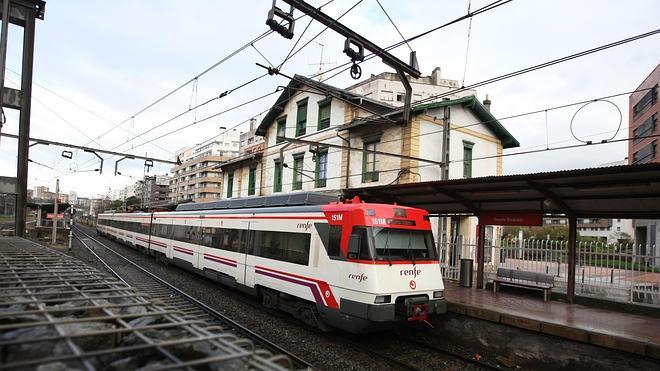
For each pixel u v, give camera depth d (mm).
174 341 2803
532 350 7621
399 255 8336
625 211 8969
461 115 18812
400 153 16797
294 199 11344
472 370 7316
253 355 2764
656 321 7953
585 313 8516
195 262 14977
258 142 59656
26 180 13922
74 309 3365
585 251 10492
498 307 8781
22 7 13844
